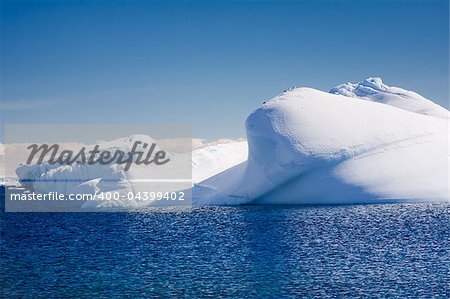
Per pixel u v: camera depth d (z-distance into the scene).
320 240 53.94
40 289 36.75
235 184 97.25
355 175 89.19
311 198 90.38
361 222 66.56
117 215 88.25
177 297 34.25
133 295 34.88
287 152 89.12
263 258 45.59
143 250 51.88
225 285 36.84
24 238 63.03
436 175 91.06
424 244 50.56
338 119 94.19
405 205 85.06
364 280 37.38
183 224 71.56
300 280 37.75
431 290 34.66
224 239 56.78
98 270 42.50
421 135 95.88
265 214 77.94
